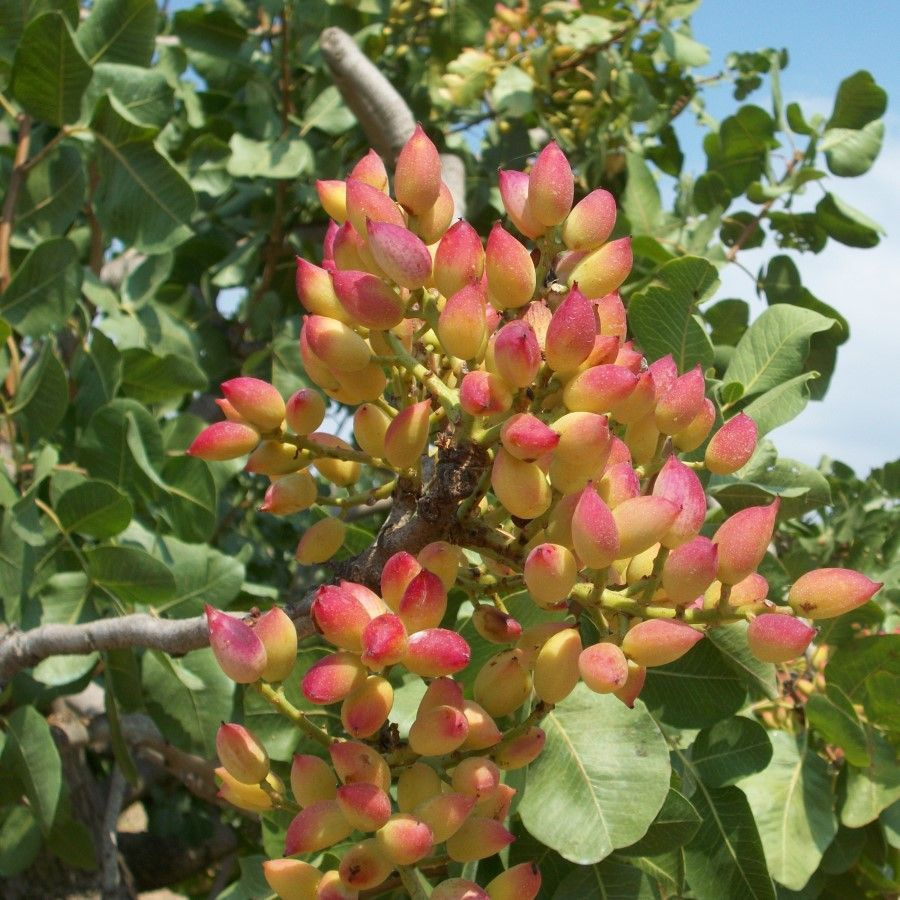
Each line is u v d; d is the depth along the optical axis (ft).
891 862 2.13
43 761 2.29
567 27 3.52
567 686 1.29
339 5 3.53
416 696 1.70
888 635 1.96
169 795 3.79
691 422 1.42
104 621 1.95
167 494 2.57
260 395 1.41
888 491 3.11
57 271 2.59
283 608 1.45
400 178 1.39
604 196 1.39
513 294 1.33
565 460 1.26
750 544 1.24
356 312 1.31
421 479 1.40
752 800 1.90
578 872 1.61
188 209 2.77
